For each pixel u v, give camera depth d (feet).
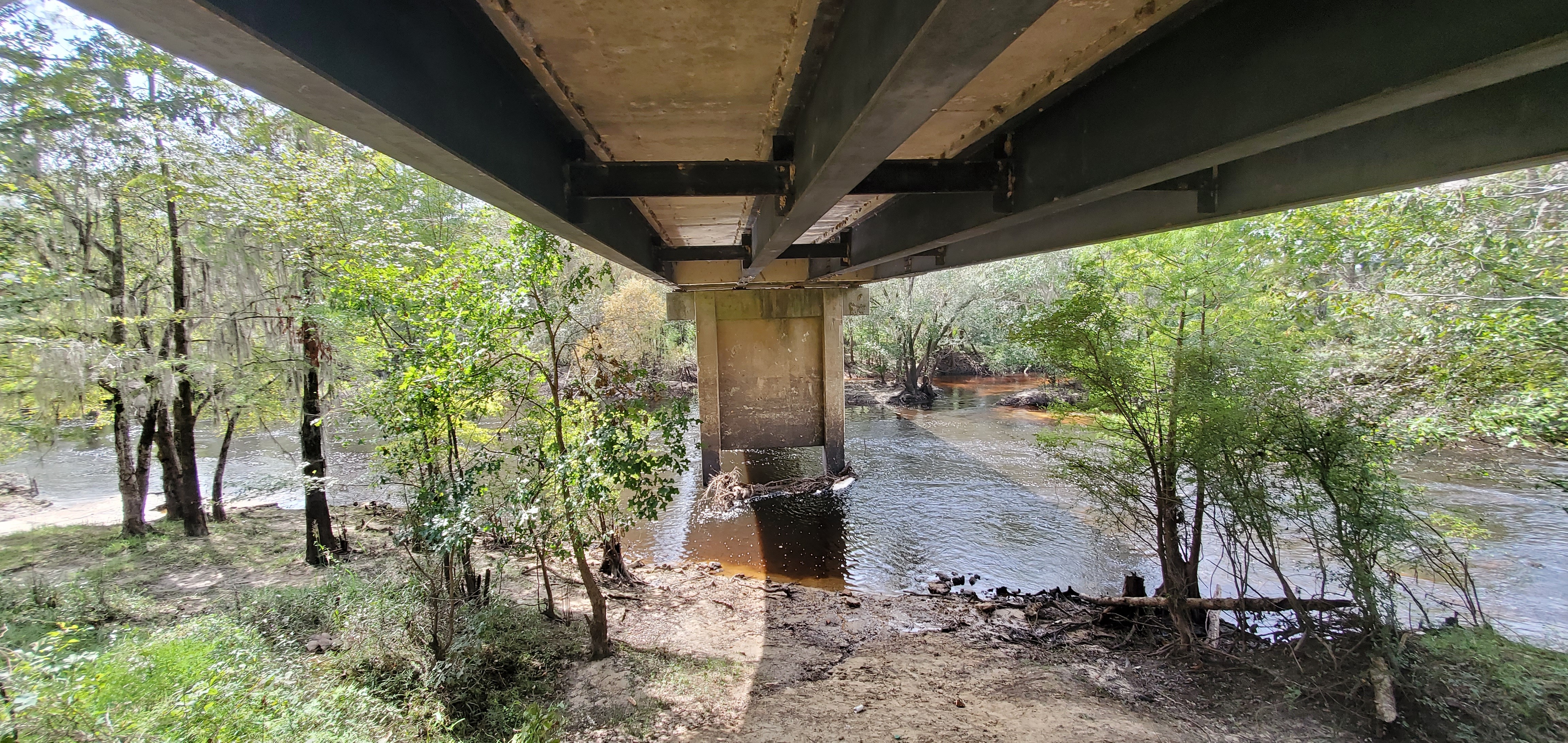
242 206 27.12
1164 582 22.13
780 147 12.02
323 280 28.63
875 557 36.22
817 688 19.57
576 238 14.79
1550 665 15.35
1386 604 18.01
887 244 21.77
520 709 17.46
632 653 21.53
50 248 26.89
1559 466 21.43
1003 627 24.99
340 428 28.73
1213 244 21.53
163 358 31.37
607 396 19.83
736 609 27.14
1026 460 57.57
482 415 21.86
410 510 19.51
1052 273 86.84
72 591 23.75
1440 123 8.86
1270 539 19.48
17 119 23.08
